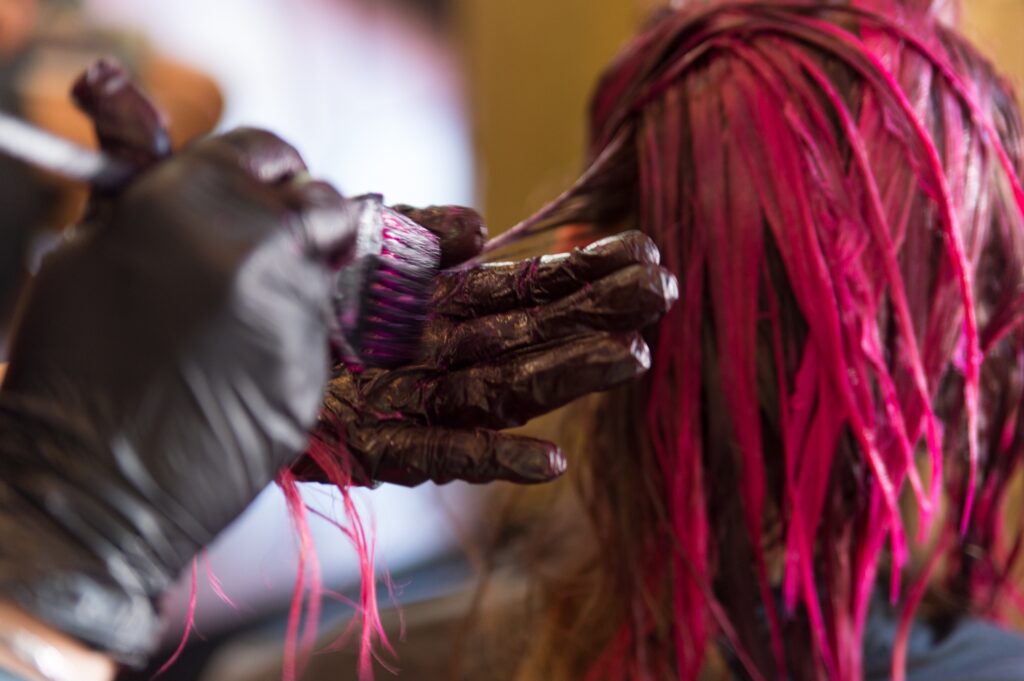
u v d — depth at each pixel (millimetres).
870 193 475
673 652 562
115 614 322
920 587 557
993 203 544
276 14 1315
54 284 331
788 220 485
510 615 677
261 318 319
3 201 1018
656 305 356
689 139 531
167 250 317
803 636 542
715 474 535
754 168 496
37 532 316
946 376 575
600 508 598
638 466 574
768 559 579
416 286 409
